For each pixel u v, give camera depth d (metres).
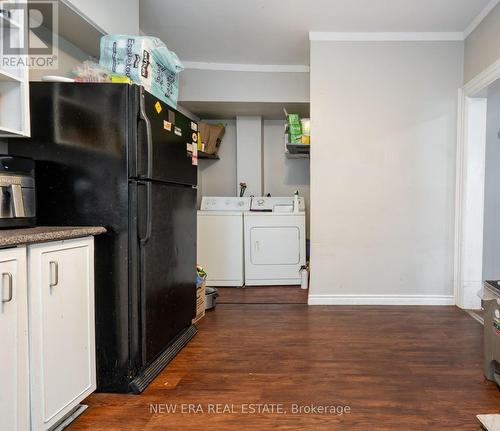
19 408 1.23
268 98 3.97
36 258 1.29
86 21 2.08
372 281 3.26
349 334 2.51
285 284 4.00
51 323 1.36
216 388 1.79
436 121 3.16
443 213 3.19
